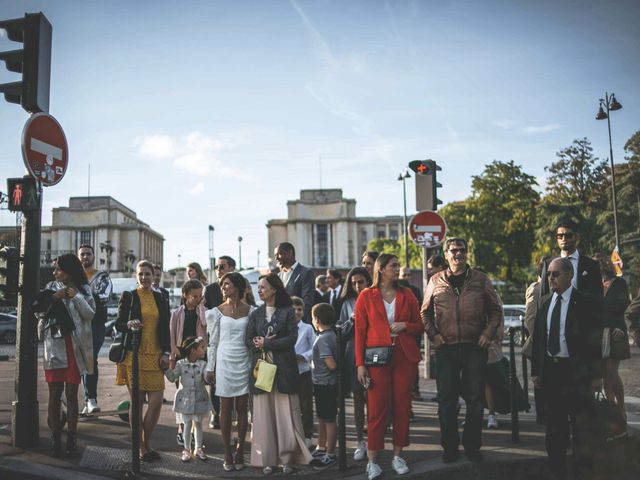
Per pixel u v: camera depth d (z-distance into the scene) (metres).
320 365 6.11
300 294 7.56
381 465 5.76
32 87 6.36
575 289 5.47
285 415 5.66
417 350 5.71
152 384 6.02
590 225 31.70
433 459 5.82
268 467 5.58
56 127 6.73
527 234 46.69
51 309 6.07
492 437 6.61
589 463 5.41
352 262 109.69
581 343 5.37
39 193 6.40
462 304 5.76
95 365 8.08
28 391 6.33
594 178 36.50
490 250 45.69
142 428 6.07
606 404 5.46
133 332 5.71
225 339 5.93
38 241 6.47
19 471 5.40
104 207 110.44
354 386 6.36
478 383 5.69
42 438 6.73
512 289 42.97
